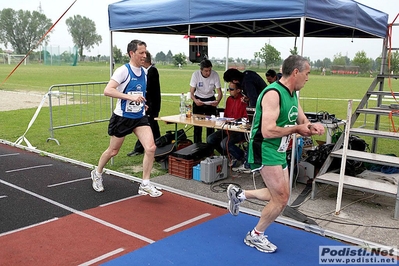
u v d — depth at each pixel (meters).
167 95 19.83
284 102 3.16
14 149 7.61
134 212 4.54
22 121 11.10
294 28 7.60
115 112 4.77
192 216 4.44
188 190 5.34
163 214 4.49
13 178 5.73
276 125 3.21
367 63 54.84
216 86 7.30
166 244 3.72
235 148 6.13
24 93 19.42
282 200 3.38
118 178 5.86
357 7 5.16
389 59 6.61
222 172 5.80
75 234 3.93
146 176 4.88
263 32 8.53
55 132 9.52
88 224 4.18
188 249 3.62
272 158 3.27
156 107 6.88
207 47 8.05
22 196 5.00
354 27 5.18
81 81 27.12
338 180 4.84
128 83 4.63
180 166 5.90
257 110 3.30
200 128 7.23
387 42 6.60
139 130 4.84
